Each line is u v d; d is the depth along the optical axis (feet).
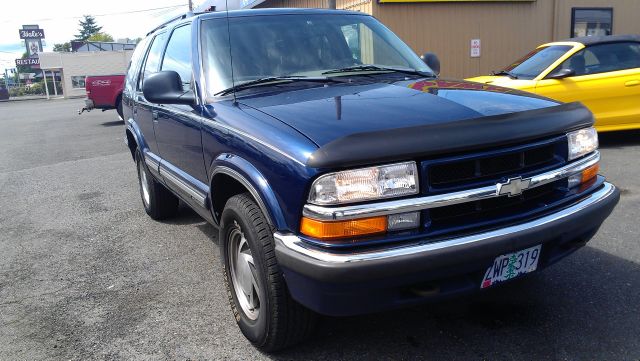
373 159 7.62
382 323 10.66
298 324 9.16
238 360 9.76
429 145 7.79
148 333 10.98
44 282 13.99
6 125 64.03
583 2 44.37
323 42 12.79
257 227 9.00
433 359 9.37
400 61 13.28
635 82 24.53
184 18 14.74
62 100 134.10
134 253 15.71
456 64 41.09
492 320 10.50
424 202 7.84
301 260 7.84
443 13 39.63
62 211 21.18
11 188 26.30
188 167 12.84
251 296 10.02
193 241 16.47
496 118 8.42
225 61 11.82
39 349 10.63
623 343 9.43
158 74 11.80
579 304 10.85
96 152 36.47
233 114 10.10
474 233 8.07
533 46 43.70
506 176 8.43
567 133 9.29
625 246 13.55
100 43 160.86
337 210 7.61
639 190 18.24
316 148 7.78
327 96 10.09
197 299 12.39
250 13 13.14
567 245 9.52
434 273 7.84
